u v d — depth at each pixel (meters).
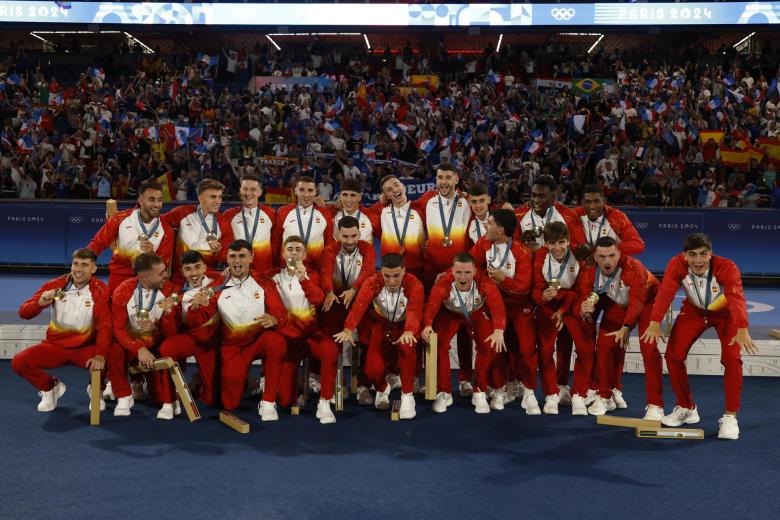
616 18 20.05
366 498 4.62
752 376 8.05
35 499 4.56
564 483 4.93
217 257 7.22
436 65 23.28
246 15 20.64
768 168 16.09
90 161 16.89
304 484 4.86
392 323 6.67
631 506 4.55
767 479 5.05
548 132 18.02
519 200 15.56
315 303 6.49
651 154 16.48
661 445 5.79
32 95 20.83
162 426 6.18
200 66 21.95
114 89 20.58
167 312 6.41
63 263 13.90
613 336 6.60
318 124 18.27
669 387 7.62
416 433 6.04
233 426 6.10
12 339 8.35
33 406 6.68
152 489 4.74
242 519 4.29
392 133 17.67
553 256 6.54
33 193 16.11
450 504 4.54
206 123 18.17
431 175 16.41
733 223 13.16
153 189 6.92
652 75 20.95
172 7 20.61
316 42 23.34
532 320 6.78
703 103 18.89
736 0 19.55
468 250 7.39
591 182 16.33
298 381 7.27
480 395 6.75
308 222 7.29
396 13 20.62
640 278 6.52
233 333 6.44
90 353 6.45
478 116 18.50
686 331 6.27
